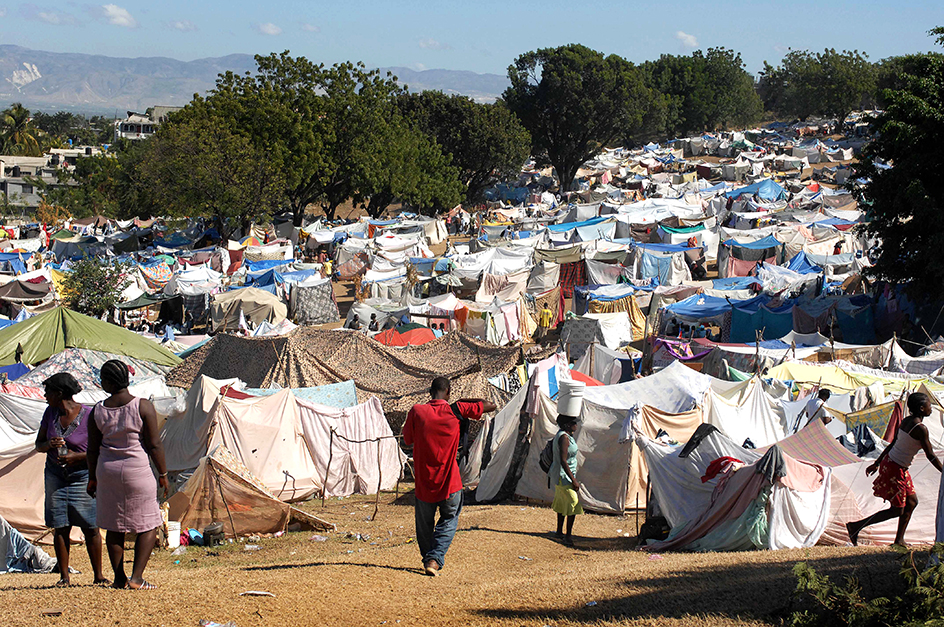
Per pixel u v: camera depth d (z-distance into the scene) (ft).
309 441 68.49
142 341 94.17
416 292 170.30
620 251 175.11
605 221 220.64
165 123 229.86
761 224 212.64
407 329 122.62
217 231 244.63
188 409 66.95
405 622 22.03
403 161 264.93
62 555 27.09
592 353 102.83
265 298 150.82
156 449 24.76
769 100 576.20
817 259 166.40
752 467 36.11
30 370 84.28
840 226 200.23
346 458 69.46
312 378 83.82
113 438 24.32
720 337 126.72
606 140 361.51
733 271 176.65
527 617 22.56
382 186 253.24
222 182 209.15
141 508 24.77
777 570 27.02
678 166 360.28
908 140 109.09
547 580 27.76
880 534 37.35
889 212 115.55
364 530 50.03
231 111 229.86
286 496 65.10
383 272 186.19
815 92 465.06
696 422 58.08
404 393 82.89
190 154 208.03
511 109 351.05
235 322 148.36
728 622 21.52
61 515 26.55
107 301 148.77
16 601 23.40
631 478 52.06
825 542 36.94
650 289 147.33
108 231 269.85
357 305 143.95
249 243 220.64
